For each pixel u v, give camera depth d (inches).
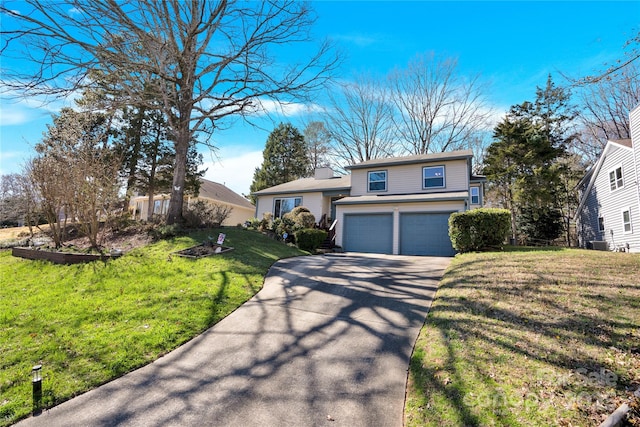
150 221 477.1
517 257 320.2
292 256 428.5
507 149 805.2
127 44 383.9
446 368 131.6
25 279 278.8
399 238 539.2
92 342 161.5
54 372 135.7
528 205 820.6
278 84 432.8
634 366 117.9
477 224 401.1
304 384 131.5
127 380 134.0
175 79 428.8
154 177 773.9
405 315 202.5
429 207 526.0
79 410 114.2
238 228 523.2
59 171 378.3
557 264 273.4
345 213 598.9
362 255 490.0
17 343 160.2
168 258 329.1
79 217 373.1
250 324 193.8
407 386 128.3
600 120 842.8
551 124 903.1
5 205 713.6
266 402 119.8
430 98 949.8
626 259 294.4
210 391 126.7
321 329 185.5
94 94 425.1
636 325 146.9
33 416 110.9
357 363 147.6
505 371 123.0
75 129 518.3
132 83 418.9
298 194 765.9
